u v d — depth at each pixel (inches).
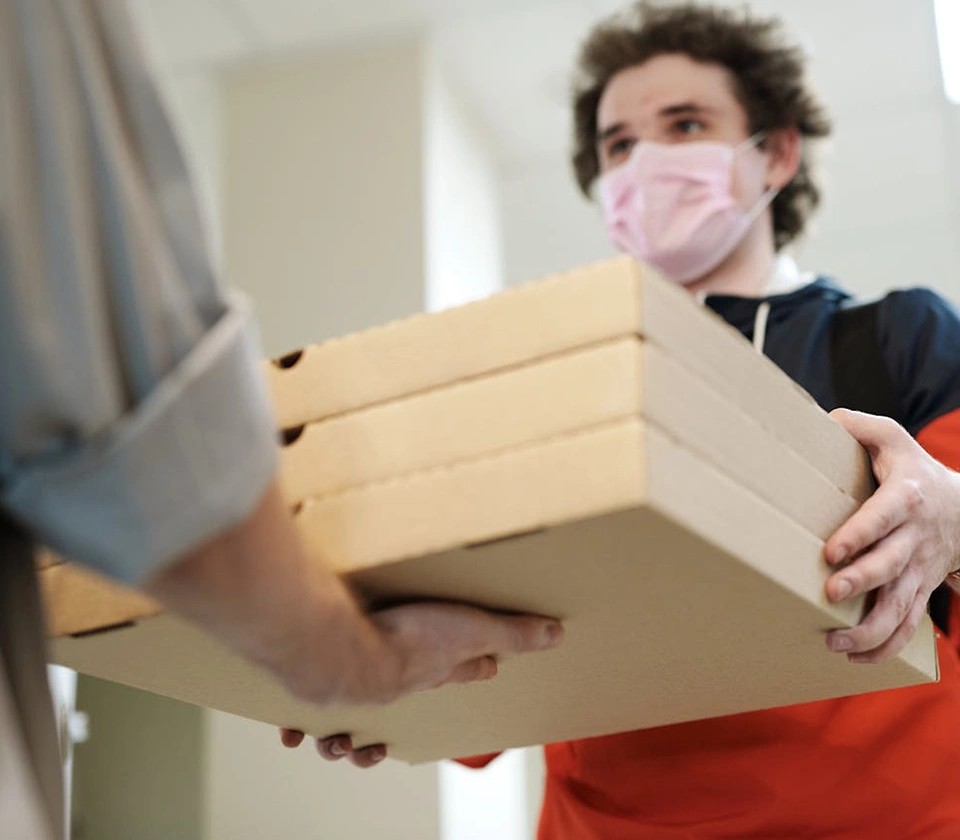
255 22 146.9
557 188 168.2
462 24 146.4
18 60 24.0
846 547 35.2
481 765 55.3
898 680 41.5
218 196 162.1
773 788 47.9
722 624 35.5
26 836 24.2
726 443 31.6
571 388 29.7
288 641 27.8
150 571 24.1
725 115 70.2
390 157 147.5
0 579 26.8
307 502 32.5
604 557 31.0
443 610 32.7
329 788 130.3
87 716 182.9
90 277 23.7
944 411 53.4
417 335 32.2
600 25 74.1
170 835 176.6
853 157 159.9
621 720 45.2
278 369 33.9
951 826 46.8
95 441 23.5
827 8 140.0
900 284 174.6
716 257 68.4
